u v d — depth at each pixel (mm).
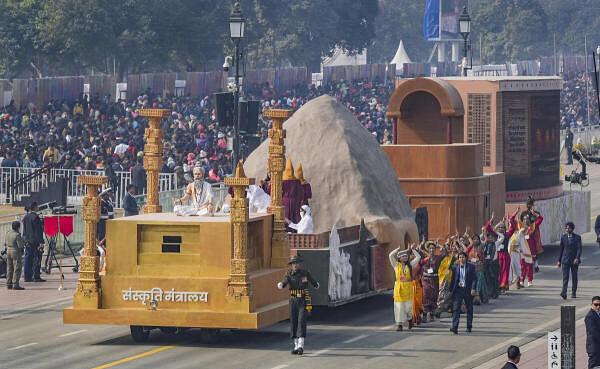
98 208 55312
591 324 48906
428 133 88500
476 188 80250
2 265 78250
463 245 67625
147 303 54438
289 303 54062
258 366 50719
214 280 53844
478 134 89562
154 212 61188
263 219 57500
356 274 63906
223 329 60438
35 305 68062
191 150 124438
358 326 61344
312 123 70938
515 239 74000
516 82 89375
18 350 54656
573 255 70000
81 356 53125
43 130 138500
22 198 103938
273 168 58875
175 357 52781
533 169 90562
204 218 55656
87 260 55000
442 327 61250
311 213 67875
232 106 85688
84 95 162250
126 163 108562
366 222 66812
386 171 71062
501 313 65438
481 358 52812
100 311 54656
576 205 95312
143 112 61406
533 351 54438
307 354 53594
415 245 69562
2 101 149250
